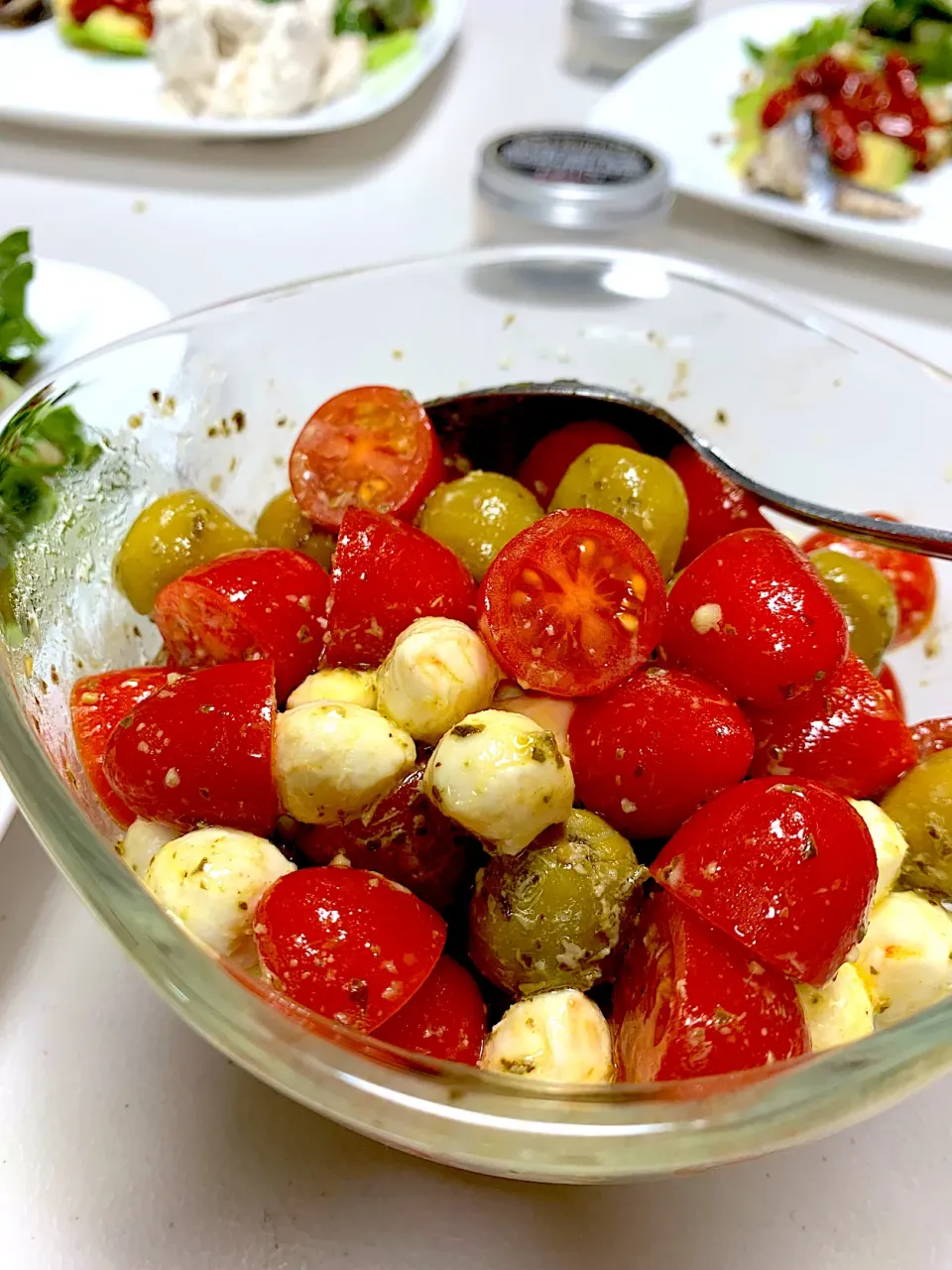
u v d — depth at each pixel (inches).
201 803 4.9
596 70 16.4
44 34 15.5
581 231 11.6
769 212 12.2
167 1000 4.4
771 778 4.8
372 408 6.7
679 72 14.9
